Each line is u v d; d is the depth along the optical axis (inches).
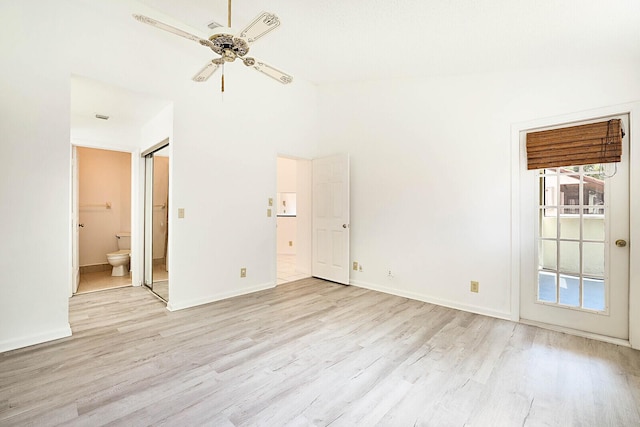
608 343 95.5
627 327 95.4
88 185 191.6
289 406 65.6
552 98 105.9
